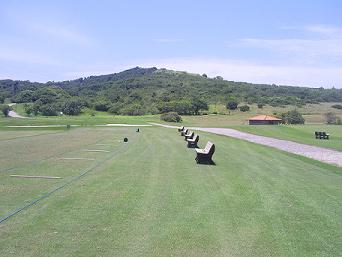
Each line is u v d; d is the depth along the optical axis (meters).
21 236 7.82
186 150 23.39
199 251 7.40
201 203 10.65
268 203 10.93
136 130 44.50
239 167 17.28
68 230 8.22
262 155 22.20
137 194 11.43
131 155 20.33
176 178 14.10
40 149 22.62
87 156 19.52
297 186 13.48
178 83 165.12
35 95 140.00
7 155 19.55
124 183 12.91
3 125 57.38
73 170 15.21
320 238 8.33
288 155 22.98
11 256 6.89
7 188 11.76
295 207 10.66
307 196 12.02
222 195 11.66
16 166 15.98
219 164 17.97
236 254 7.33
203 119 92.44
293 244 7.93
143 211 9.73
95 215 9.27
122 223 8.77
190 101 113.44
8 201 10.26
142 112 108.69
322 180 14.95
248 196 11.66
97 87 162.00
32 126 54.16
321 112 113.00
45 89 142.25
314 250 7.66
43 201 10.33
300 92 163.62
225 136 37.19
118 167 16.19
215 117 98.62
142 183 13.01
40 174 14.20
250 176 15.05
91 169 15.52
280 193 12.26
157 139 31.53
